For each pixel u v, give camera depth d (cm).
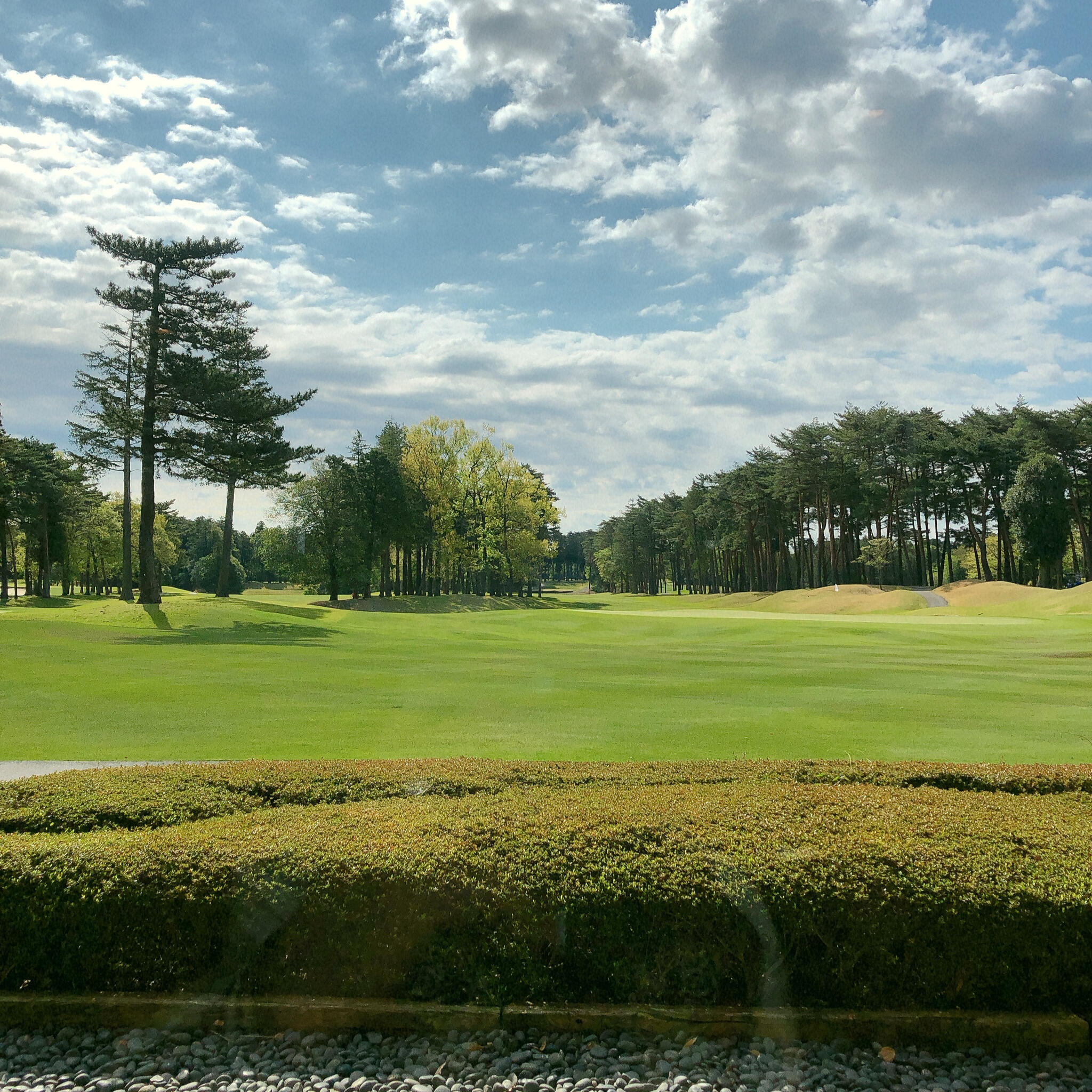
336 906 412
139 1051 383
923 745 1105
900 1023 387
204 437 3772
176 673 1867
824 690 1691
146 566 3809
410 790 617
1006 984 398
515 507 7256
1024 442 6819
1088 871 418
